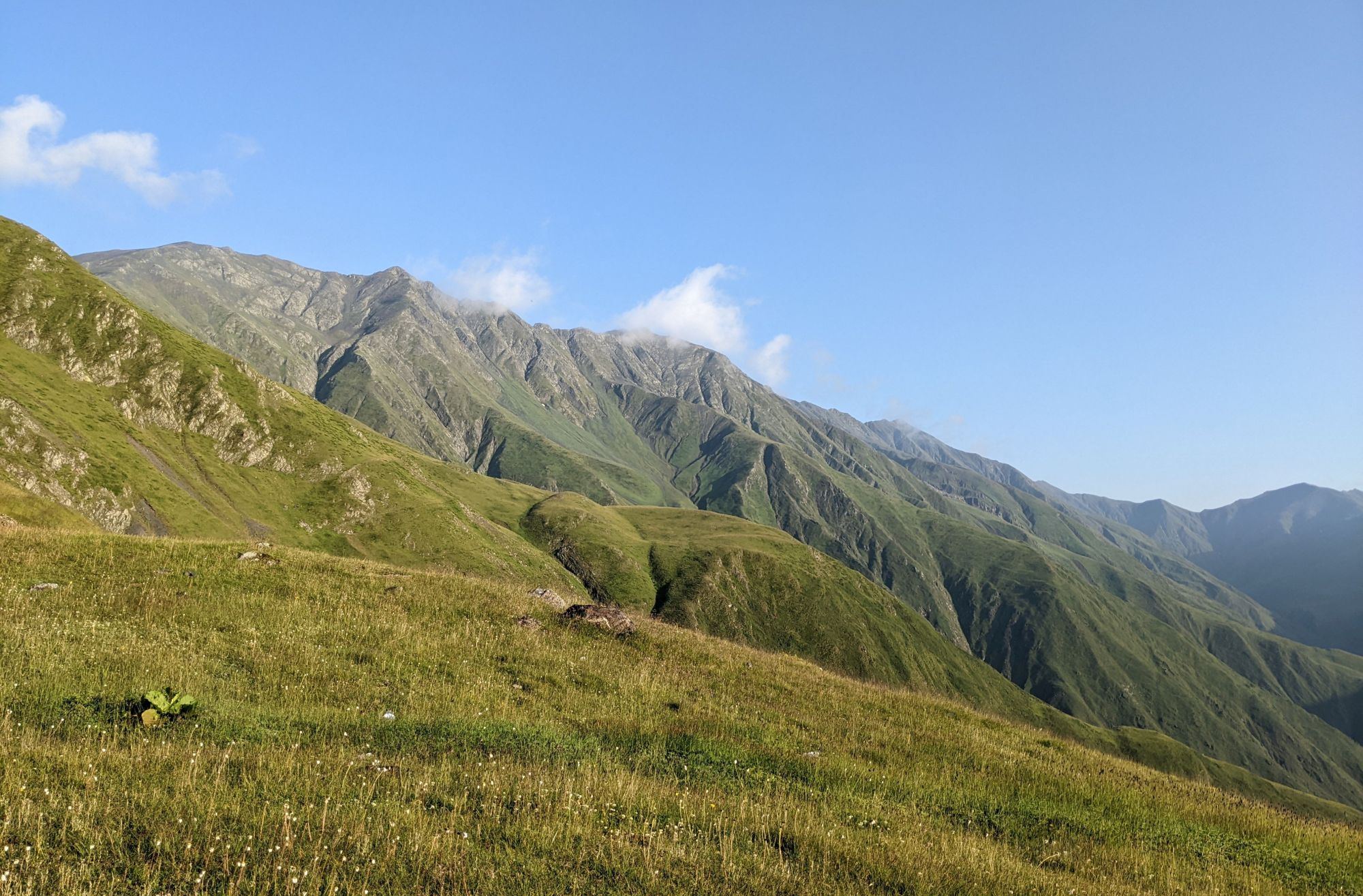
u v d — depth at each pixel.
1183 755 156.12
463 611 28.83
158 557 28.03
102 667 16.73
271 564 30.08
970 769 20.62
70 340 159.88
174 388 168.88
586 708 20.88
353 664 21.16
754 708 23.95
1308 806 141.12
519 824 10.25
